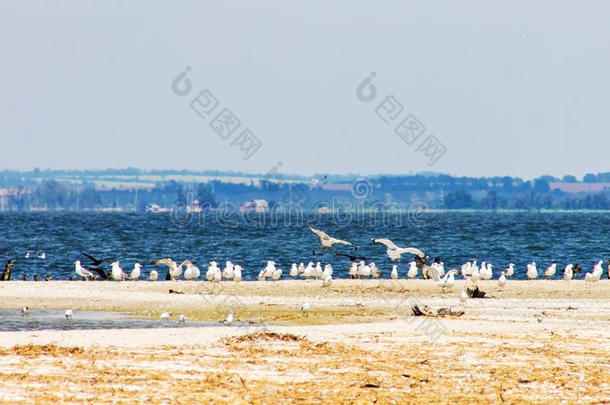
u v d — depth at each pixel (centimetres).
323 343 9519
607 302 14188
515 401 7281
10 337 9662
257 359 8662
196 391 7375
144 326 11638
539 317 12106
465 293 14412
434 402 7194
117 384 7550
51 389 7319
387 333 10319
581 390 7662
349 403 7075
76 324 11800
